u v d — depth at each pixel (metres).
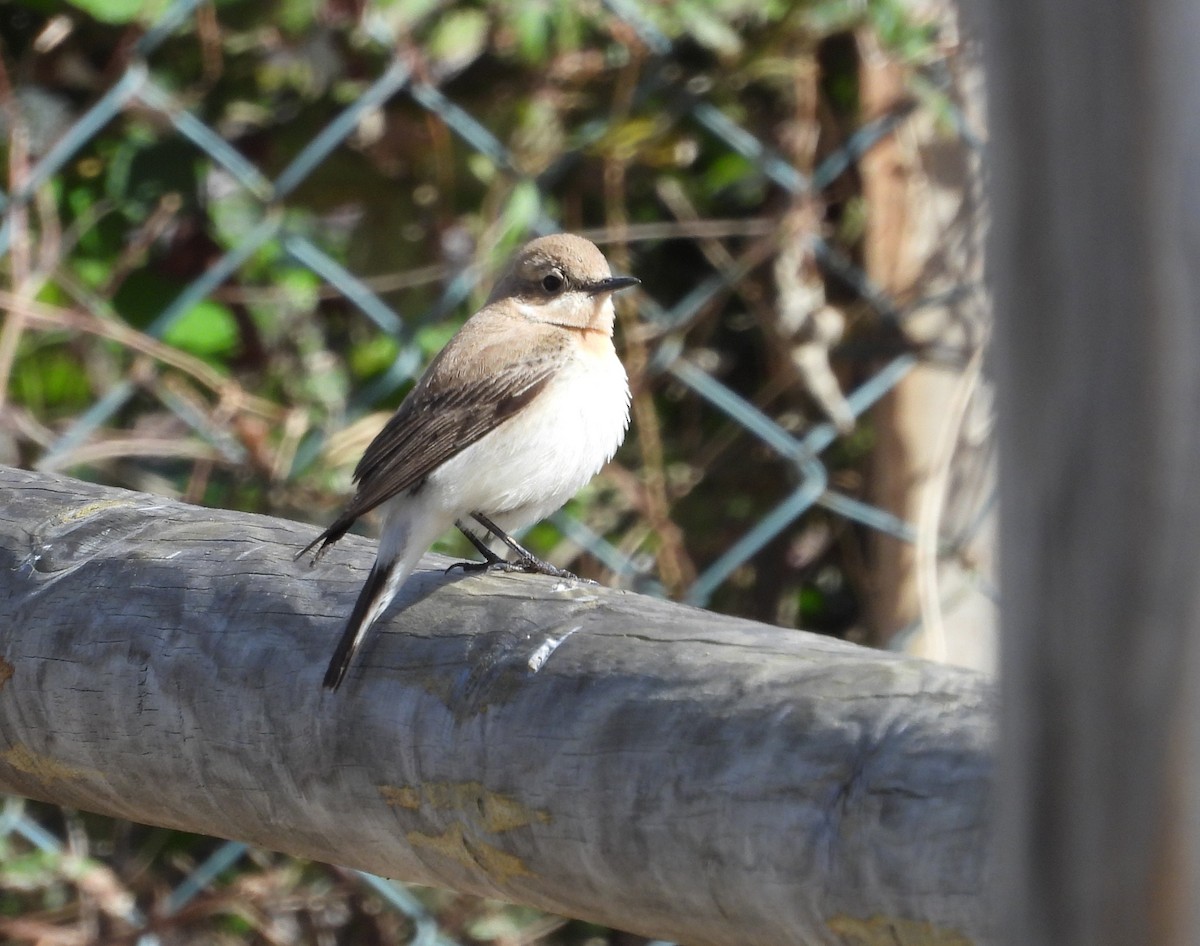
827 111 11.78
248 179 9.43
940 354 11.05
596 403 9.38
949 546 10.86
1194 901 2.49
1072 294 2.46
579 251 9.81
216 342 10.64
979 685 4.02
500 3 10.62
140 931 9.63
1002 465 2.60
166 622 5.54
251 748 5.28
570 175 11.52
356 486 9.14
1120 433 2.46
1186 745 2.48
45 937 9.57
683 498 12.02
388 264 11.09
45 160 9.28
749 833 4.04
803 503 10.55
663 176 11.84
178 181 10.42
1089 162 2.42
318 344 11.07
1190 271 2.40
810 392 11.51
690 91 11.42
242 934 10.71
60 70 10.38
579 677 4.64
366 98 9.65
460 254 11.14
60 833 10.58
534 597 5.18
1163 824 2.50
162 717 5.46
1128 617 2.48
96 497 6.41
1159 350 2.43
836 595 12.37
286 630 5.33
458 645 4.98
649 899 4.36
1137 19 2.37
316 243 11.12
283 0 10.32
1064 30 2.41
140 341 9.61
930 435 11.06
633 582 11.21
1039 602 2.55
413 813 4.95
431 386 9.03
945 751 3.77
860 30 11.19
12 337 9.37
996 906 2.86
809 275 11.43
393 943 10.70
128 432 10.44
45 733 5.76
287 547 5.75
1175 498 2.45
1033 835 2.59
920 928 3.73
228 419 10.09
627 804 4.33
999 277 2.53
